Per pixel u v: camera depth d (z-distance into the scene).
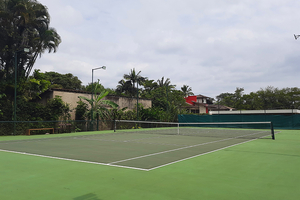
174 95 45.03
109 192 4.52
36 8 22.33
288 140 14.62
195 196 4.27
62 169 6.54
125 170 6.39
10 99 21.42
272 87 60.41
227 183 5.10
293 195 4.30
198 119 33.09
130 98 33.25
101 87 41.62
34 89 23.00
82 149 10.66
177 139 15.50
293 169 6.46
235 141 14.09
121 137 17.25
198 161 7.68
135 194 4.39
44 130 21.88
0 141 14.52
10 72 21.89
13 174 5.98
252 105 58.88
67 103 25.17
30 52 22.33
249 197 4.21
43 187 4.85
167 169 6.50
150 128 30.28
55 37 23.39
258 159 8.03
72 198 4.19
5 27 20.61
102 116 25.61
